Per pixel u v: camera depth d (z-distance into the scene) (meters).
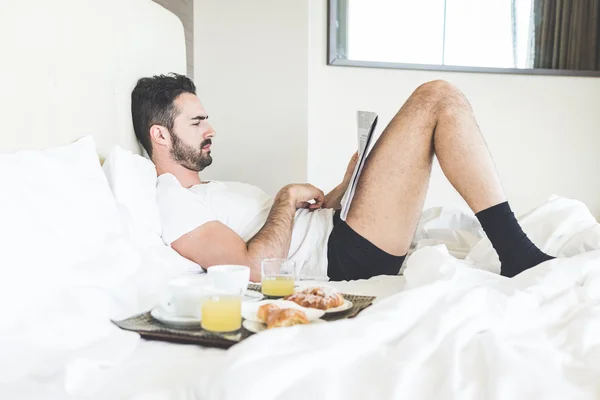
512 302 1.04
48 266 0.99
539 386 0.74
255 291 1.30
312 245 1.73
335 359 0.79
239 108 2.85
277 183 2.86
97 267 1.07
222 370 0.73
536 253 1.41
